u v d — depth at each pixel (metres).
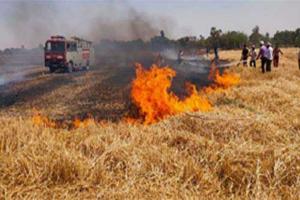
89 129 7.45
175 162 5.98
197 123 8.81
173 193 5.12
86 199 4.84
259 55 25.05
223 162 6.04
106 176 5.37
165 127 8.52
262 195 5.14
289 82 18.75
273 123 9.42
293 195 5.19
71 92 21.61
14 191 4.83
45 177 5.19
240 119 9.09
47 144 6.03
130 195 4.96
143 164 5.79
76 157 5.60
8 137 6.18
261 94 13.82
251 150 6.53
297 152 6.37
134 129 7.48
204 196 5.18
